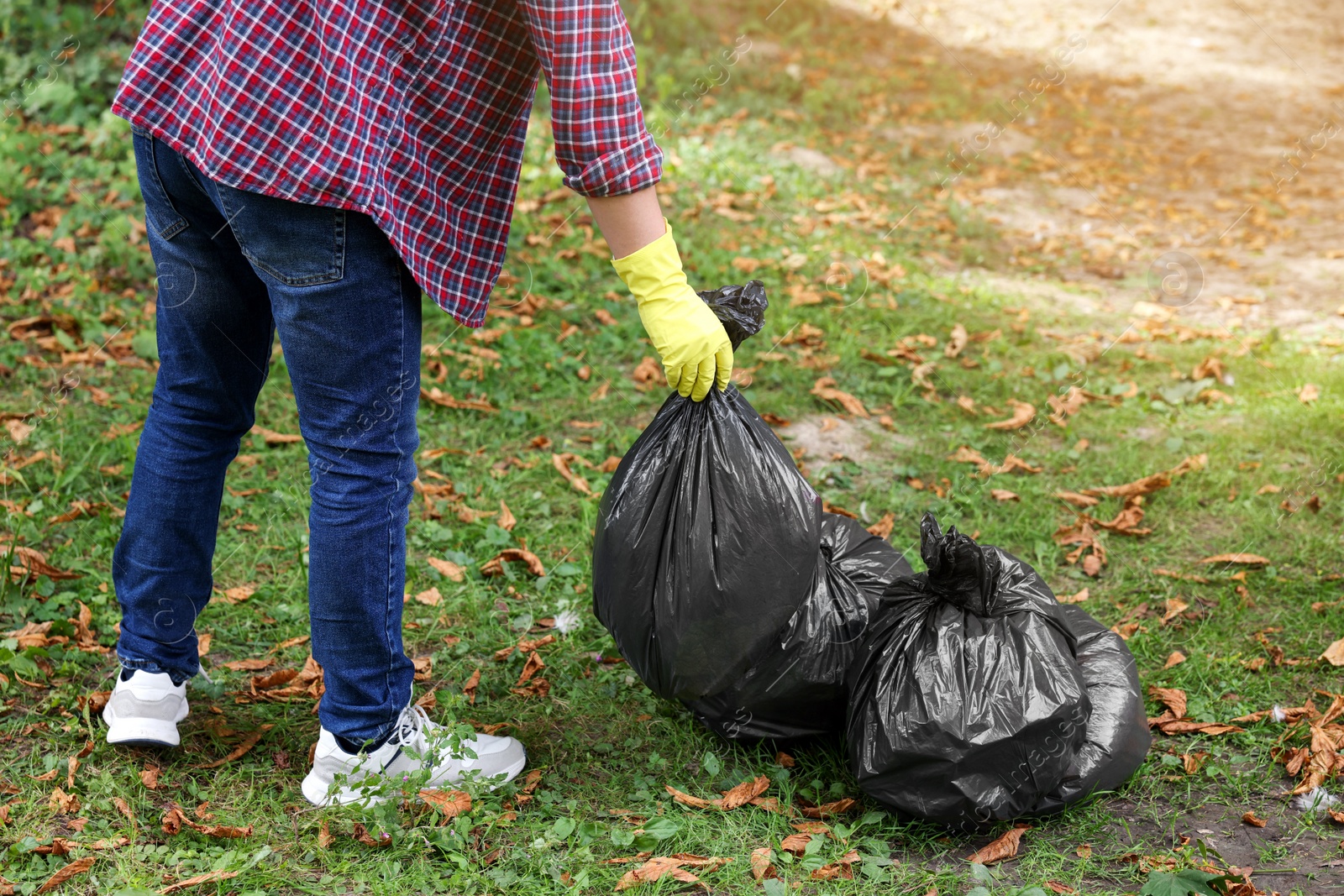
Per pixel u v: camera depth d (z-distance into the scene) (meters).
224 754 2.37
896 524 3.55
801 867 2.09
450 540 3.33
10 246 5.04
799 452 3.96
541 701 2.63
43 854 2.01
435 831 2.10
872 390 4.47
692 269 5.41
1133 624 2.99
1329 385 4.48
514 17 1.88
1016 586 2.37
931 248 6.18
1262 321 5.40
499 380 4.34
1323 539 3.41
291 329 1.93
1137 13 12.95
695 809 2.28
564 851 2.12
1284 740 2.49
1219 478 3.80
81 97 6.52
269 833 2.12
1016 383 4.57
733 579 2.22
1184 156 8.52
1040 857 2.14
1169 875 1.98
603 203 1.94
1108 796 2.33
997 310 5.34
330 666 2.11
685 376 2.09
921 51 10.65
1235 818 2.28
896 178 7.26
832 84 8.78
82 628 2.73
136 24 7.07
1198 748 2.51
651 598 2.29
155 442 2.19
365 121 1.84
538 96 7.69
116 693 2.30
